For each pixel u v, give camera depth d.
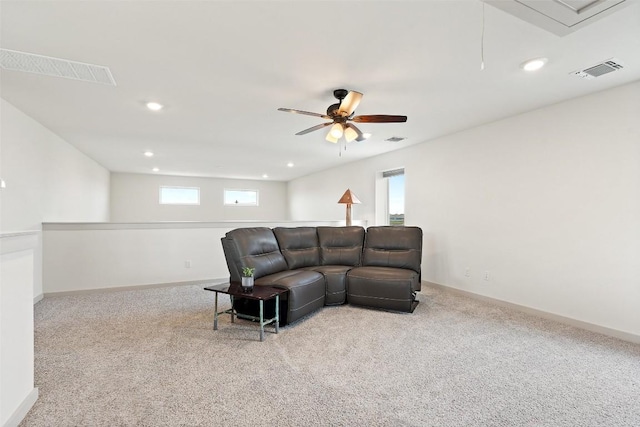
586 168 3.03
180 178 8.93
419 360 2.35
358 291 3.68
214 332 2.90
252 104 3.29
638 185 2.70
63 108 3.39
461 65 2.44
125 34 2.00
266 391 1.94
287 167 7.44
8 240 1.56
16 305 1.65
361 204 6.41
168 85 2.80
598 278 2.94
